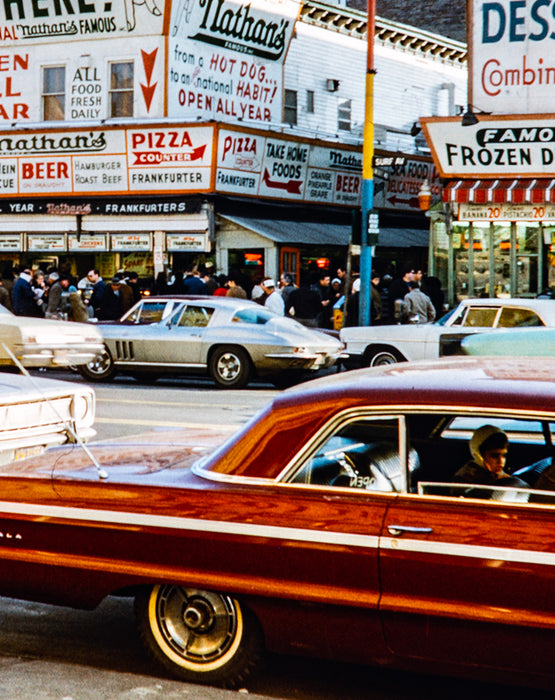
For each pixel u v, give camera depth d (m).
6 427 6.66
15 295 18.80
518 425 4.50
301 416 4.22
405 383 4.22
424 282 20.08
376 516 3.99
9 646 5.01
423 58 33.94
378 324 19.56
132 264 25.80
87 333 13.06
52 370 18.92
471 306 15.23
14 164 25.73
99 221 25.19
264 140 24.92
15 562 4.55
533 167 20.70
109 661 4.79
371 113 19.17
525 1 19.98
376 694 4.41
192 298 16.41
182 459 4.79
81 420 7.32
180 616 4.42
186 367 16.08
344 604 4.00
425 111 34.25
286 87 28.25
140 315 16.66
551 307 14.60
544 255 21.62
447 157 21.22
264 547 4.12
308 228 26.33
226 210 24.62
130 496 4.38
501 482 4.20
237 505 4.19
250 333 15.71
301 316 19.48
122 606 5.67
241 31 25.95
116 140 24.44
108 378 16.80
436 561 3.87
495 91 20.47
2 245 26.41
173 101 24.42
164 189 24.34
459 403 4.02
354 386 4.26
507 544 3.78
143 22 24.06
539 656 3.76
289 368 15.59
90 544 4.43
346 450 4.17
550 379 4.19
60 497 4.49
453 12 37.56
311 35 28.95
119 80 24.80
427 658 3.95
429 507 3.95
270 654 4.71
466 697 4.38
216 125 23.31
